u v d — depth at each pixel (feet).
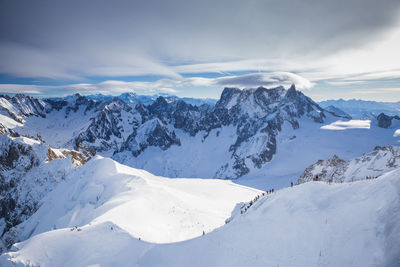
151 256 101.91
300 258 64.13
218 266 79.30
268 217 91.40
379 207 62.75
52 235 126.21
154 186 277.44
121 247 115.34
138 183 288.30
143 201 217.15
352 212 67.56
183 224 197.36
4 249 307.37
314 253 63.10
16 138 521.24
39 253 111.55
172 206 233.14
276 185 558.15
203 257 88.33
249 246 81.20
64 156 560.20
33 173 472.85
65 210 310.45
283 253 69.31
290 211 85.87
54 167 465.47
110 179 317.63
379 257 50.34
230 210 298.56
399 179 66.64
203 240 102.83
